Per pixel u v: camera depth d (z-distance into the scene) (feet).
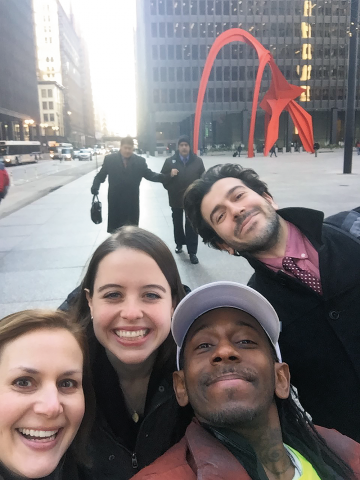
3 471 1.73
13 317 1.80
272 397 1.70
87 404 2.02
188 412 2.15
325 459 1.79
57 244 8.89
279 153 74.08
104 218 11.88
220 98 97.09
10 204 15.81
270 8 95.45
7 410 1.64
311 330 2.26
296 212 2.33
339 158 49.60
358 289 2.21
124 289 2.09
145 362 2.27
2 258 7.89
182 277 6.54
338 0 94.84
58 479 1.90
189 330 1.84
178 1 94.58
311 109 97.60
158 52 96.22
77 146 201.77
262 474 1.55
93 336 2.26
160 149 98.12
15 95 108.27
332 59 96.89
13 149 66.18
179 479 1.56
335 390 2.27
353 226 2.45
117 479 2.22
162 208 13.56
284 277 2.26
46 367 1.69
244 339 1.76
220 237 2.53
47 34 167.94
